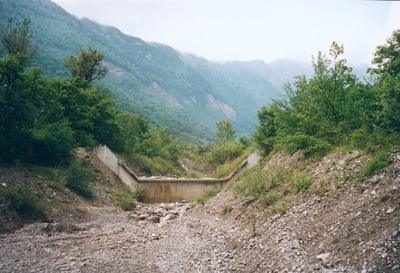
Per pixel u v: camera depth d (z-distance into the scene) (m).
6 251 13.68
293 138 19.69
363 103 17.89
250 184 20.48
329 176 15.31
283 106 22.67
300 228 13.07
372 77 18.12
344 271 9.47
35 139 24.84
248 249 13.50
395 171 12.35
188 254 14.26
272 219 15.12
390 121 14.84
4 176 20.31
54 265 12.52
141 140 51.34
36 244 14.86
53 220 18.70
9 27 36.53
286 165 20.38
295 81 22.27
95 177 29.19
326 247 11.03
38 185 21.52
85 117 34.78
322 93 19.22
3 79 23.06
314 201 14.33
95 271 12.21
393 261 8.85
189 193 33.78
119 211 24.45
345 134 17.77
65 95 33.34
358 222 11.20
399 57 16.12
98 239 16.56
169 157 55.53
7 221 16.70
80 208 21.75
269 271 11.17
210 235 16.89
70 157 29.56
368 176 13.30
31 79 24.89
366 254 9.59
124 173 33.84
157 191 33.53
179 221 21.81
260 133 27.83
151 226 20.78
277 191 17.94
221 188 27.53
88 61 42.62
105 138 38.28
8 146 23.12
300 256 11.25
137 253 14.63
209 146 77.56
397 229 9.62
